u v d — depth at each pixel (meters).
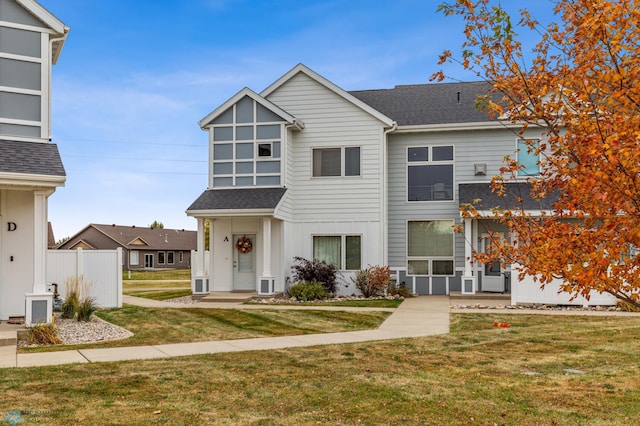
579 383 7.40
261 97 20.64
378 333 11.93
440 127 21.22
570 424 5.73
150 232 65.25
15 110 12.61
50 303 11.80
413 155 21.77
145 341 11.05
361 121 21.14
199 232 20.02
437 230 21.45
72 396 6.60
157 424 5.64
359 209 20.97
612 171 4.39
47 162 11.91
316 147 21.39
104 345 10.53
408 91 24.66
